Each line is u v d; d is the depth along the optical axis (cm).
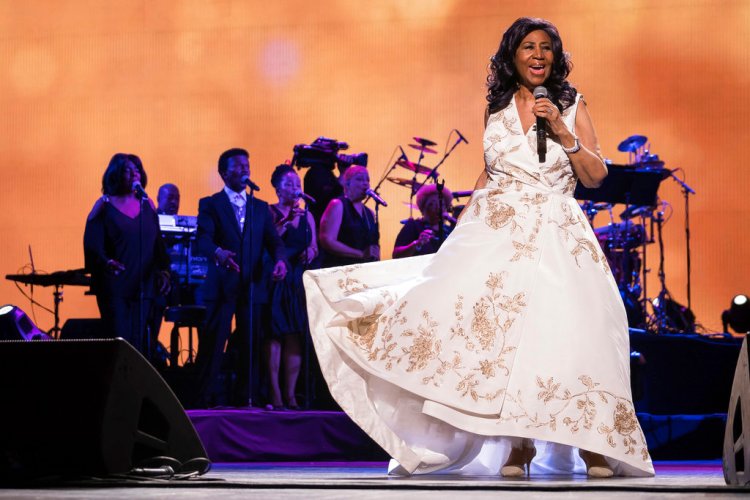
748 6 2794
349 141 2853
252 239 1938
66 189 2914
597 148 1093
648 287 2831
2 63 2944
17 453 852
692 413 1992
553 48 1096
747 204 2795
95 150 2912
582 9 2827
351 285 1086
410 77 2844
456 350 1020
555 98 1095
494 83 1112
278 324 1894
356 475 1062
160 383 902
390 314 1055
